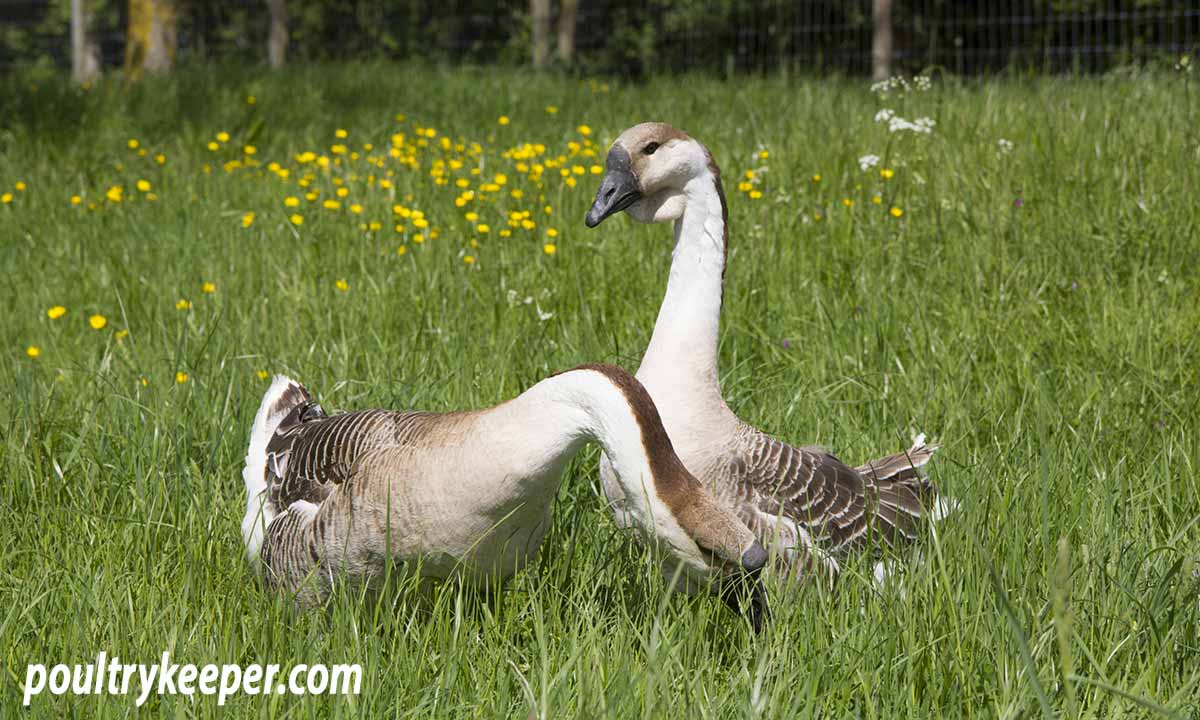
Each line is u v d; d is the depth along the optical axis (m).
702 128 18.12
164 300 11.73
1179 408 8.67
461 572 6.10
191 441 8.40
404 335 10.39
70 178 17.12
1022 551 6.39
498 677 5.75
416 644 5.98
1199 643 5.86
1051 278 11.07
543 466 5.64
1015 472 7.30
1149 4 31.58
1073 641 5.63
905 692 5.43
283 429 7.33
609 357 9.58
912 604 5.86
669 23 40.25
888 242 12.05
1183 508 7.18
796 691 5.48
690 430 6.93
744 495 6.86
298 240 12.93
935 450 7.76
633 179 6.98
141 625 6.06
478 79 27.36
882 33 27.64
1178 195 12.41
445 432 5.95
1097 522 6.75
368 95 23.91
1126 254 11.42
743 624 5.98
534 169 14.92
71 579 6.47
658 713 5.14
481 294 11.23
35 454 7.88
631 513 5.47
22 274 13.02
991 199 12.71
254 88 23.23
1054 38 34.66
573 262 11.71
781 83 23.97
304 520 6.41
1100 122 15.11
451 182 15.06
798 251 11.91
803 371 9.48
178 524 7.18
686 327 7.02
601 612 6.37
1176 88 17.45
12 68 40.69
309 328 10.79
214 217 14.69
